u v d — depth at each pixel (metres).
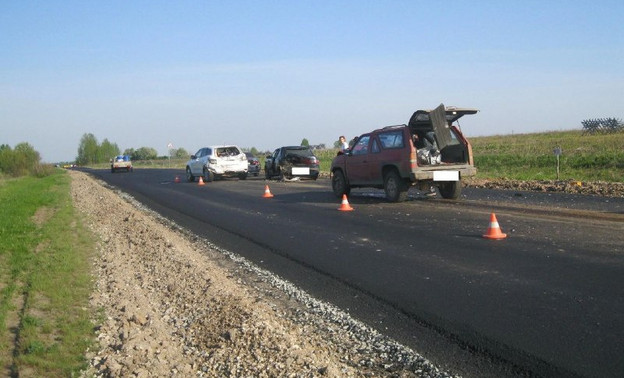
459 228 10.53
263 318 5.63
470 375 4.27
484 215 11.97
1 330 5.61
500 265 7.50
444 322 5.45
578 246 8.34
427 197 16.06
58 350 5.00
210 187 25.22
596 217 10.88
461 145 14.84
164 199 20.72
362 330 5.39
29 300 6.60
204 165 29.38
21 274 8.11
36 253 9.89
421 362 4.56
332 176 17.81
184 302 6.55
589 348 4.57
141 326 5.67
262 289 7.17
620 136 43.38
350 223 12.00
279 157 27.44
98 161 140.00
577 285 6.33
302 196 18.59
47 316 6.05
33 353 4.94
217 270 8.19
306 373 4.30
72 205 19.58
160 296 6.92
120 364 4.63
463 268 7.47
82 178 42.78
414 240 9.64
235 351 4.86
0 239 11.45
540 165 27.73
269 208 15.62
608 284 6.30
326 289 6.95
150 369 4.54
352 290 6.81
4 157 53.31
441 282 6.86
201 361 4.75
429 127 15.03
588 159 26.25
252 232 11.63
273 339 5.01
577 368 4.22
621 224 9.99
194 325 5.71
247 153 36.00
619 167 23.89
